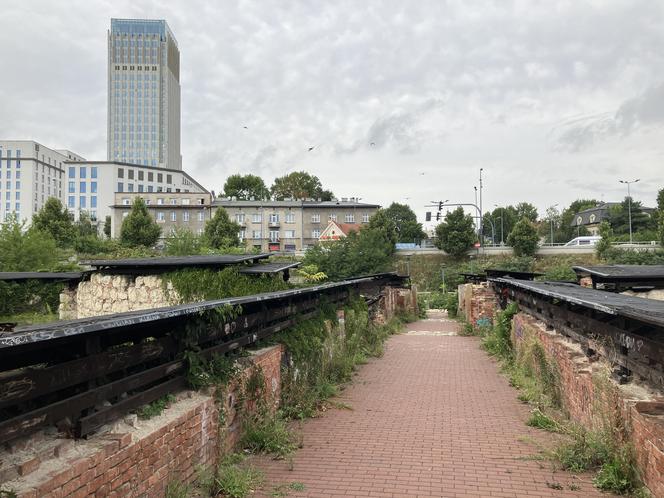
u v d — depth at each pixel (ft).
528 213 391.45
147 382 14.29
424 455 19.75
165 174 384.27
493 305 67.77
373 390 32.07
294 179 349.82
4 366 10.63
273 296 22.88
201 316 16.90
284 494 15.98
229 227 202.80
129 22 522.06
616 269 36.50
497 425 23.90
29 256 76.07
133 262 44.24
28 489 9.32
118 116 516.32
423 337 64.23
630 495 15.14
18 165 396.57
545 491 16.10
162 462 13.52
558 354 25.59
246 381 20.18
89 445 11.51
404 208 344.49
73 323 11.29
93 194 358.23
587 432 19.04
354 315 46.91
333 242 146.10
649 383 16.53
